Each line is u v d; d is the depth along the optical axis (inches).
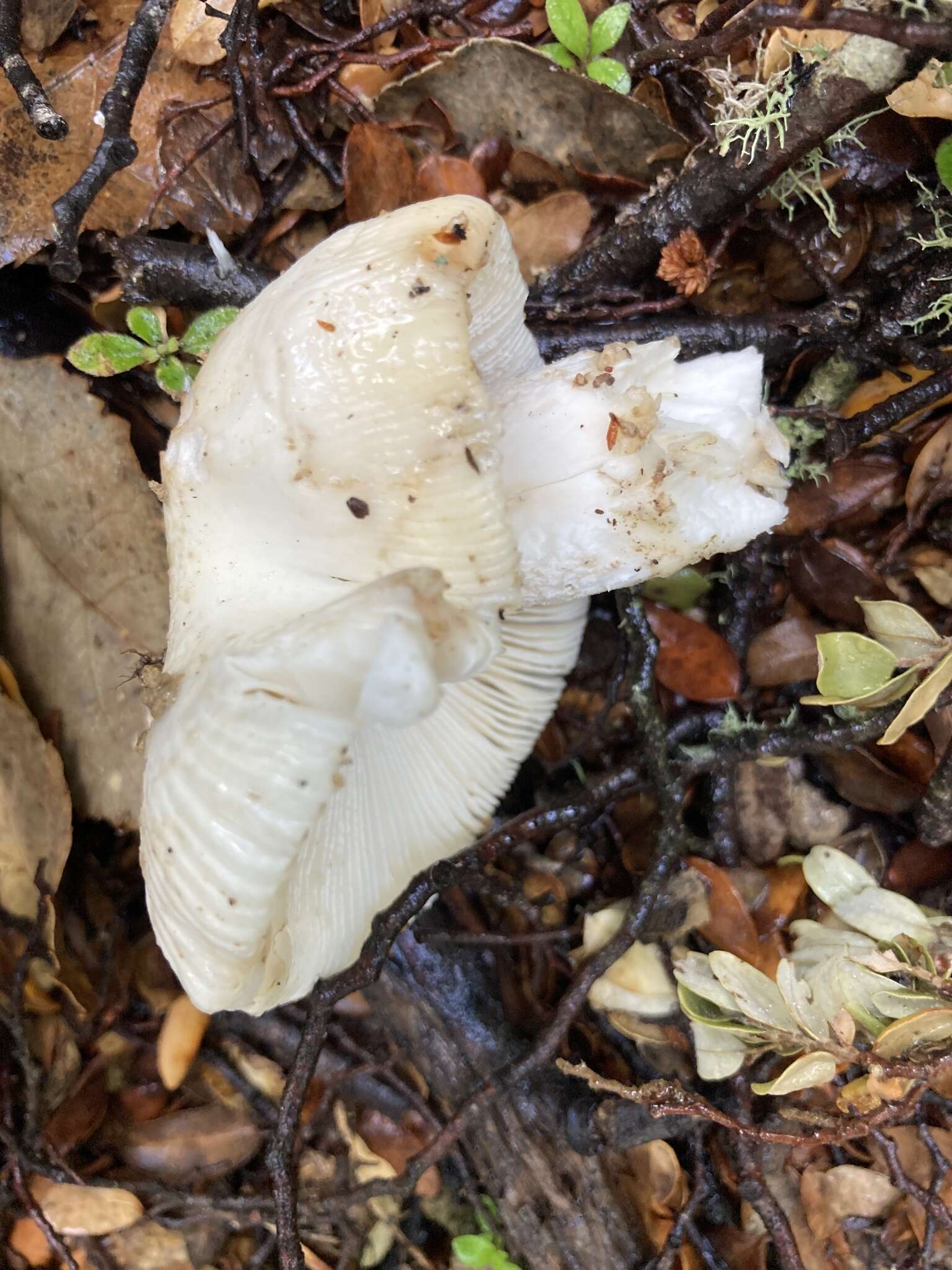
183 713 4.3
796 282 5.8
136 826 6.1
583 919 5.9
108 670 6.0
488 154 5.9
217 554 4.6
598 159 5.8
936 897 5.8
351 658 3.9
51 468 5.9
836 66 5.0
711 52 5.2
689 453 4.8
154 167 5.8
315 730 4.0
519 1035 5.9
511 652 5.7
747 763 5.9
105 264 6.0
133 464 5.9
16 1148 5.8
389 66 5.9
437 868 5.6
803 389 5.8
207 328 5.8
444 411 4.2
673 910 5.7
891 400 5.5
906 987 5.3
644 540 4.9
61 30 5.8
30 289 5.9
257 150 5.9
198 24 5.7
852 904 5.7
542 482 4.9
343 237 4.6
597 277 5.9
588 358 4.9
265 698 4.0
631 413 4.7
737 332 5.7
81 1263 5.9
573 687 6.3
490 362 5.3
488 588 4.3
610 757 6.2
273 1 6.0
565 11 5.6
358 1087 6.1
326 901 5.2
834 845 5.9
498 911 6.1
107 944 6.3
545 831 5.7
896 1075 5.1
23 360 5.9
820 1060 5.1
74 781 6.1
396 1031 6.0
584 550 5.0
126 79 5.0
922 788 5.7
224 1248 6.0
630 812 6.1
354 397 4.2
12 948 6.0
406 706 4.0
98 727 6.0
